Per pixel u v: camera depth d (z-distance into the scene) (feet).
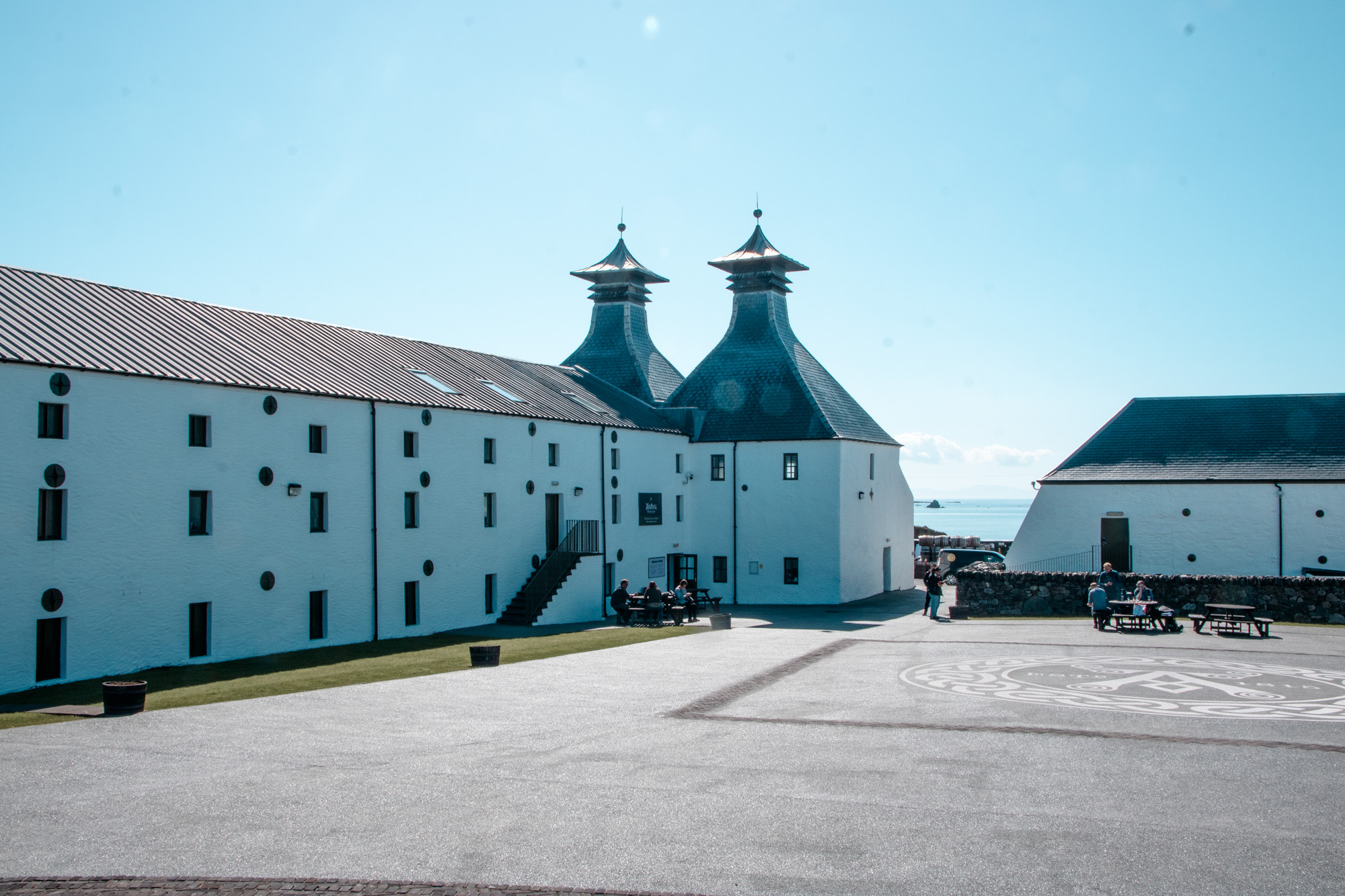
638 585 147.74
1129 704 58.75
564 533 131.03
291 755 45.70
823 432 155.94
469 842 33.91
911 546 193.88
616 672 72.54
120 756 45.68
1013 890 30.01
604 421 139.85
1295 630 102.58
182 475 83.20
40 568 72.84
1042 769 42.96
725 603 159.63
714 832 34.78
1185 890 30.07
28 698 67.36
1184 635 97.60
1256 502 141.59
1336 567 137.28
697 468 163.12
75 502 75.31
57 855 32.81
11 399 71.20
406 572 105.40
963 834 34.63
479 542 116.06
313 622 95.40
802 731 50.55
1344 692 62.90
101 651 76.84
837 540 154.40
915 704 58.44
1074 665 75.31
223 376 87.04
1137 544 146.20
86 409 76.13
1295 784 40.75
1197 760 44.50
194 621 84.74
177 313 97.14
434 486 109.40
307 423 94.53
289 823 35.83
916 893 29.84
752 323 174.50
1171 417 155.94
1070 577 123.65
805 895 29.68
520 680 68.54
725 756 45.21
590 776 41.73
